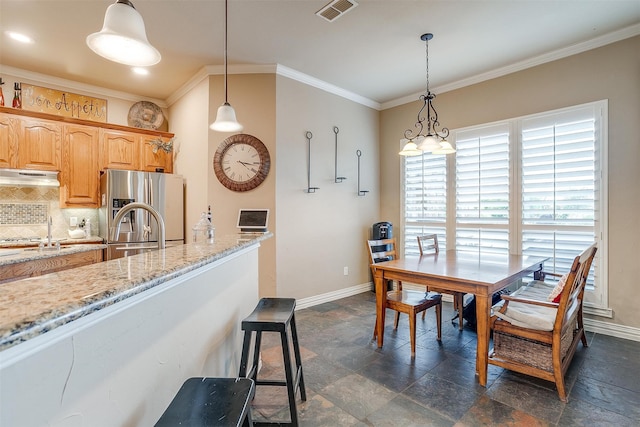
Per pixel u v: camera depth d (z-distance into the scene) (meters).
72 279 0.87
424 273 2.47
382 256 3.21
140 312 0.99
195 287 1.37
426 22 2.80
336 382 2.22
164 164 4.35
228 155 3.66
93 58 3.34
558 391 1.99
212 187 3.68
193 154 3.97
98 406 0.82
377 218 4.92
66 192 3.63
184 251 1.46
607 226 3.03
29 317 0.57
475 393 2.08
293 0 2.49
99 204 3.85
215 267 1.58
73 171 3.67
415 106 4.53
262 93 3.67
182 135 4.23
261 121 3.67
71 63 3.45
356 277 4.63
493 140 3.76
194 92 3.93
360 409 1.92
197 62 3.51
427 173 4.34
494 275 2.36
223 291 1.68
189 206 4.06
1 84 3.33
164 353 1.13
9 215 3.55
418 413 1.88
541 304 2.06
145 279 0.89
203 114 3.75
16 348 0.59
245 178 3.65
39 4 2.46
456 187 4.04
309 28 2.88
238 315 1.91
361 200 4.68
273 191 3.67
